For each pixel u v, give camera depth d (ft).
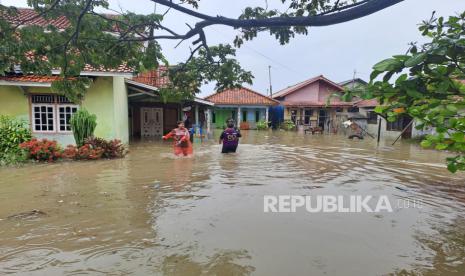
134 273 10.53
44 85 35.22
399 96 6.04
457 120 6.20
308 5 12.46
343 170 29.09
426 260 11.72
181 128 37.70
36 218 15.44
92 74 35.42
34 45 11.04
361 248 12.61
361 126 85.30
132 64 13.16
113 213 16.26
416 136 63.31
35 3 11.27
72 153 33.63
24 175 25.79
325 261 11.50
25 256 11.64
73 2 11.22
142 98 60.29
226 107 103.45
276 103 102.58
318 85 106.83
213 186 22.07
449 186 22.91
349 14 8.07
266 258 11.66
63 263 11.14
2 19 11.04
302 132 91.40
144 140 57.57
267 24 9.15
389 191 21.30
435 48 5.16
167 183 22.93
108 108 39.96
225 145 39.99
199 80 16.24
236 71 16.16
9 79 34.73
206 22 10.94
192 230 14.15
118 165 30.73
